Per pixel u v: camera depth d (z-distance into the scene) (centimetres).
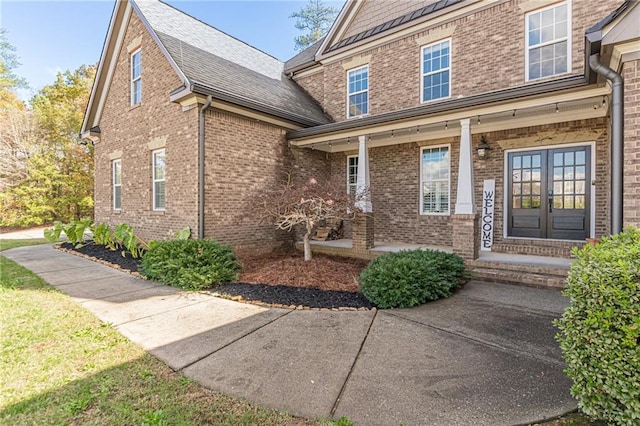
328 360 319
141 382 282
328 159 1114
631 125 422
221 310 468
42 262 838
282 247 959
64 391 268
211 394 264
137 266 743
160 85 895
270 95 981
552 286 551
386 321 421
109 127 1157
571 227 719
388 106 1031
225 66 970
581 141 704
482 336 370
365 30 1126
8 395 262
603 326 214
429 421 229
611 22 410
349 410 243
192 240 687
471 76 873
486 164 816
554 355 322
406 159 951
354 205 744
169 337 375
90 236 1338
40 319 426
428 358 320
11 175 1738
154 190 944
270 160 923
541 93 570
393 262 532
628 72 423
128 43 1036
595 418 221
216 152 798
